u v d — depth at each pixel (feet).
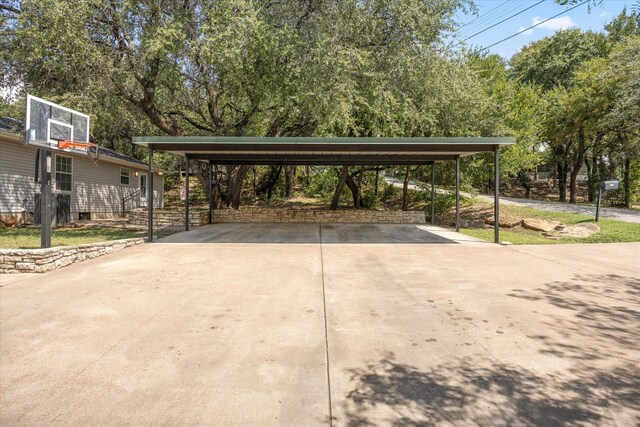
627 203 72.84
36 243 26.91
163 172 70.59
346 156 43.16
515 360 9.79
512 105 52.65
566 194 94.12
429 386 8.54
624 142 68.80
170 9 34.81
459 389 8.39
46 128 22.07
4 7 33.42
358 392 8.29
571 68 84.33
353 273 19.97
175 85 40.19
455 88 40.27
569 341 10.98
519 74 84.02
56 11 27.50
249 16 34.24
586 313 13.44
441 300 15.10
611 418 7.30
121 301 14.90
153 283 17.72
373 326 12.25
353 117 40.63
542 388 8.41
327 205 67.67
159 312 13.61
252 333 11.67
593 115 66.03
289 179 79.25
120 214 58.85
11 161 39.29
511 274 19.70
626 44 60.13
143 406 7.76
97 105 34.47
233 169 51.98
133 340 11.13
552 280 18.37
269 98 41.88
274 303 14.71
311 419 7.34
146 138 29.71
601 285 17.39
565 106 70.38
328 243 30.76
